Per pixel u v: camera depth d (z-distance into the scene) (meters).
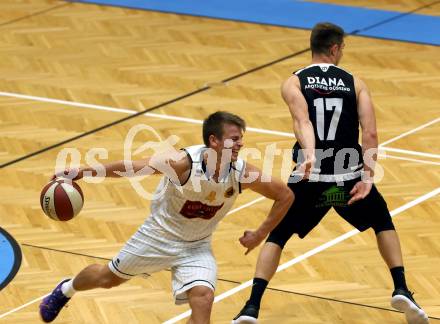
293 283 13.23
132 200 16.22
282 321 12.14
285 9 29.73
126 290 13.03
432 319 12.10
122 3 30.59
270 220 10.45
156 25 27.88
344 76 11.80
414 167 17.48
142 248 10.58
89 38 26.62
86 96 21.83
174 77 23.08
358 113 11.72
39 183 16.97
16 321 12.12
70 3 30.67
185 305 12.59
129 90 22.19
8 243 14.52
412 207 15.77
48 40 26.52
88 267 11.16
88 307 12.53
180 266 10.45
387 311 12.40
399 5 30.20
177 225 10.42
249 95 21.69
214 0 30.98
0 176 17.31
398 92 21.72
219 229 15.05
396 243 11.71
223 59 24.48
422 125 19.69
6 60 24.72
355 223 11.91
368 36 26.55
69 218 10.80
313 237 14.73
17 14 29.34
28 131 19.64
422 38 26.33
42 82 22.91
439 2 30.61
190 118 20.27
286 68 23.67
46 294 12.88
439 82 22.39
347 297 12.80
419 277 13.34
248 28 27.55
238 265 13.80
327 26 12.01
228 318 12.20
